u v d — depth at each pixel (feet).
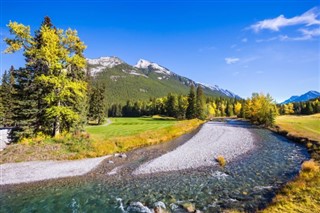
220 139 134.72
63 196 53.36
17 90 111.86
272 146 114.01
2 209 46.65
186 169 74.13
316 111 451.12
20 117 109.70
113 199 50.96
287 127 185.88
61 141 100.89
